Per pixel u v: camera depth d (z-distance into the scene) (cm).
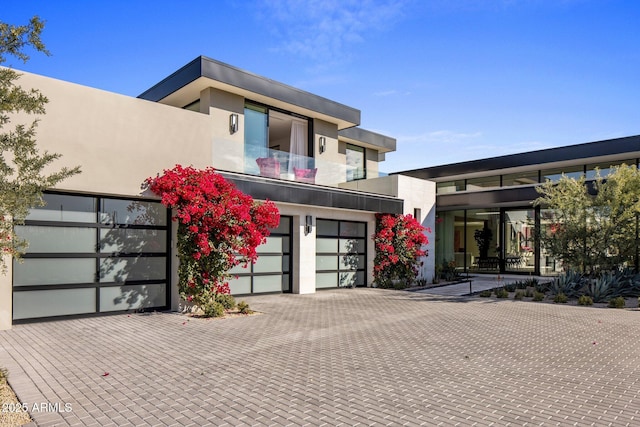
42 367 593
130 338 768
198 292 1013
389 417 433
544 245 1606
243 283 1320
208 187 999
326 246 1564
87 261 953
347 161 2222
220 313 977
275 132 1855
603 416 440
